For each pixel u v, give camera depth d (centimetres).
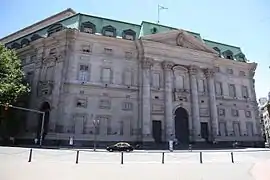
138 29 5219
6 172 1207
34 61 4819
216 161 2022
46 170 1325
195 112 4828
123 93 4503
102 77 4466
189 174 1310
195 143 4616
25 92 4247
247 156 2631
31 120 4347
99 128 4191
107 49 4656
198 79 5162
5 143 4278
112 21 5066
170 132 4484
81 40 4503
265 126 9038
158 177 1216
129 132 4350
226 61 5650
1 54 3959
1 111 4397
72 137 3919
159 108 4625
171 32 4988
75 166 1517
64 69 4228
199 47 5288
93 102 4272
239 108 5531
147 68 4678
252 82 5925
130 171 1374
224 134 5156
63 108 4044
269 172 1377
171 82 4859
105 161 1919
